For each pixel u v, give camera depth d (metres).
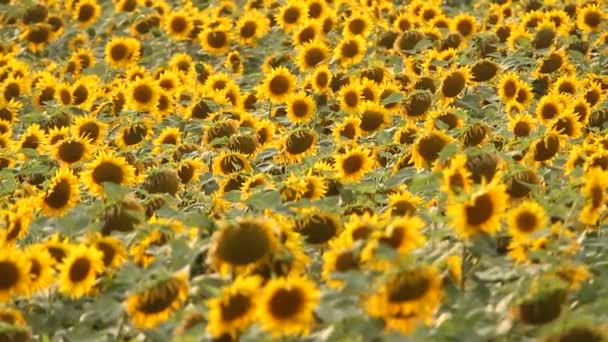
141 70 16.20
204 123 13.78
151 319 7.26
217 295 6.72
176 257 7.88
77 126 12.80
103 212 8.95
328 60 16.28
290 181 9.50
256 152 12.10
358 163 10.55
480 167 8.80
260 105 15.31
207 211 10.00
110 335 7.80
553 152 10.29
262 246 7.21
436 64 14.62
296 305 6.40
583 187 8.35
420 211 9.10
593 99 13.12
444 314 7.01
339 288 7.25
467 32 17.22
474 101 13.99
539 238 7.79
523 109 13.08
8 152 12.27
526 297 6.71
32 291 7.96
